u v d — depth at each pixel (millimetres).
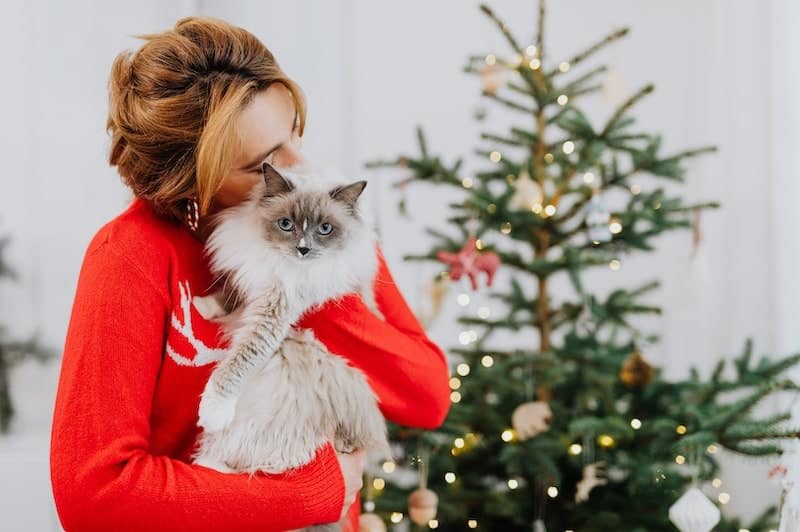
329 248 1257
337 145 3293
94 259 1049
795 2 2395
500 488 2441
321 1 3229
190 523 972
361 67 3295
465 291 2650
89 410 952
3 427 2846
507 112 3295
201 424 1114
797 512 1653
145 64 1108
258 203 1245
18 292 2951
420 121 3326
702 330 3014
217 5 3178
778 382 1875
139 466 963
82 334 986
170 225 1154
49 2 2904
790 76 2418
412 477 2820
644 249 2162
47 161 2947
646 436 2059
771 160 2682
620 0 3225
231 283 1225
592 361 2182
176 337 1104
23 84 2910
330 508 1117
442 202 3328
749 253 2832
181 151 1104
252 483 1040
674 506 1753
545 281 2256
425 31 3307
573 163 2189
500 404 2277
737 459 2764
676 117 3213
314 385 1201
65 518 938
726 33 2965
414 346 1358
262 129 1166
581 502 2180
